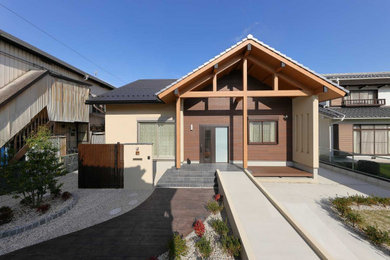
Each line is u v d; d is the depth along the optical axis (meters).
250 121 7.74
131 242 3.12
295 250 2.64
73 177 7.12
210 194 5.29
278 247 2.70
